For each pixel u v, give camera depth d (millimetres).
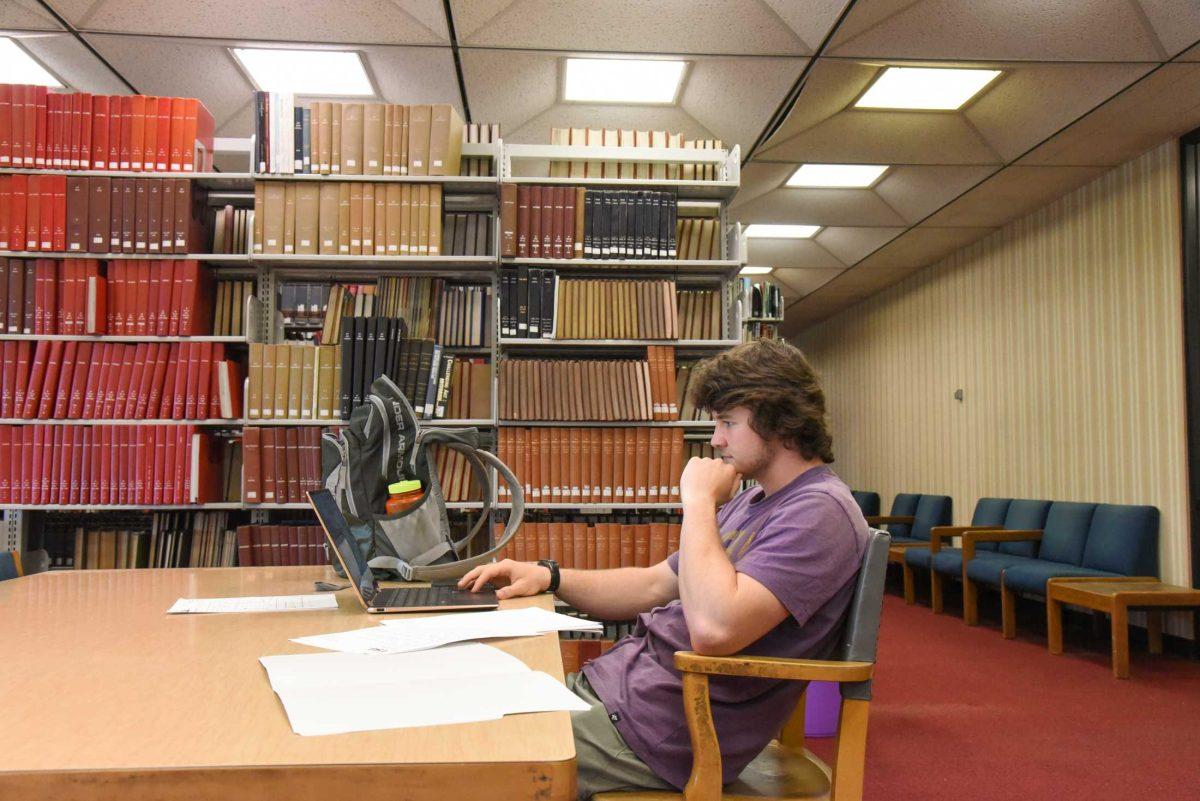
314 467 3475
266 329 3717
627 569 1671
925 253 7578
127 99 3613
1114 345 5379
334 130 3627
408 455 2031
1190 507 4727
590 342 3719
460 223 3805
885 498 9164
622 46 4078
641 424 3703
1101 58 3988
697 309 3934
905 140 4988
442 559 1982
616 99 4680
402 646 1108
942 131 4867
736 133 4926
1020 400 6488
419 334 3703
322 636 1197
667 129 4977
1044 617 6012
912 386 8469
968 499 7344
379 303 3717
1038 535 5652
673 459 3686
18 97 3578
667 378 3707
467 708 835
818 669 1146
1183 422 4797
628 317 3730
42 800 659
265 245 3584
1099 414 5531
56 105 3590
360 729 773
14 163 3561
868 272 8320
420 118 3641
